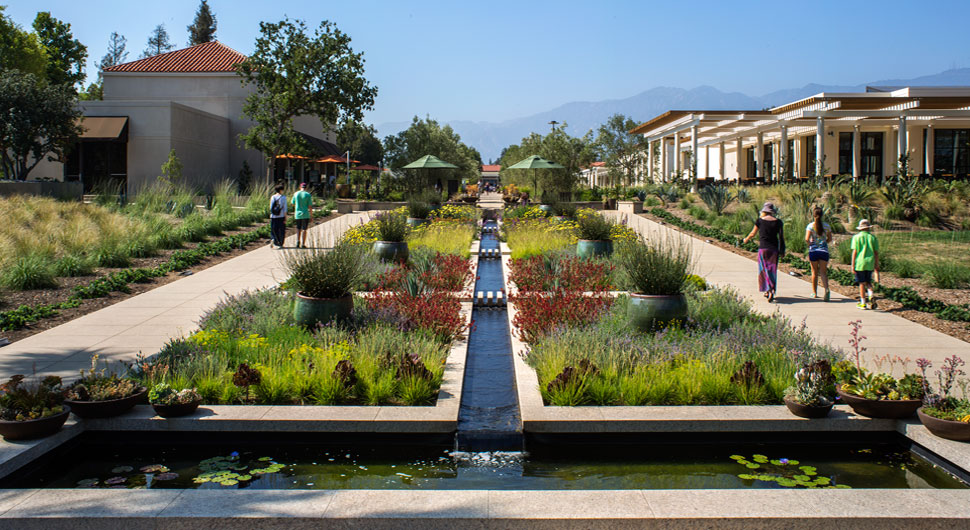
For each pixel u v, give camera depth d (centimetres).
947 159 3241
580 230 1541
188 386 629
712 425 561
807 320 988
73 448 559
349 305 836
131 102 3391
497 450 563
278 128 3647
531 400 609
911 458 543
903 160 2345
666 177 3906
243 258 1638
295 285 1102
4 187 2300
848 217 2016
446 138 5759
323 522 405
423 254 1443
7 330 937
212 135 3828
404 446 565
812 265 1145
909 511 411
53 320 1005
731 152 4531
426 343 764
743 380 622
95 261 1454
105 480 507
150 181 3416
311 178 4009
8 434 518
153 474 518
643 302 802
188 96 4025
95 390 573
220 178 3922
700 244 1850
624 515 406
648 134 4297
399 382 636
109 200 2380
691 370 635
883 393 570
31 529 403
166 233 1773
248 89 4009
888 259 1398
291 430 565
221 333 770
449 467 534
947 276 1222
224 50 4325
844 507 417
